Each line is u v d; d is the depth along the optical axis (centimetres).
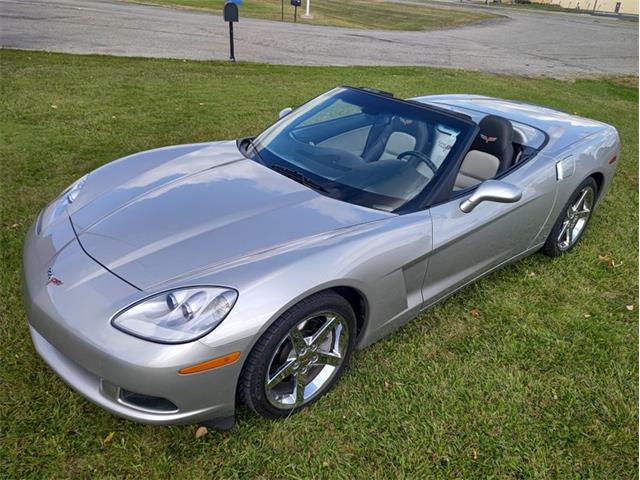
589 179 409
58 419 239
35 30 1370
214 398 218
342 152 317
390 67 1354
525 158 363
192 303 209
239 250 234
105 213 266
